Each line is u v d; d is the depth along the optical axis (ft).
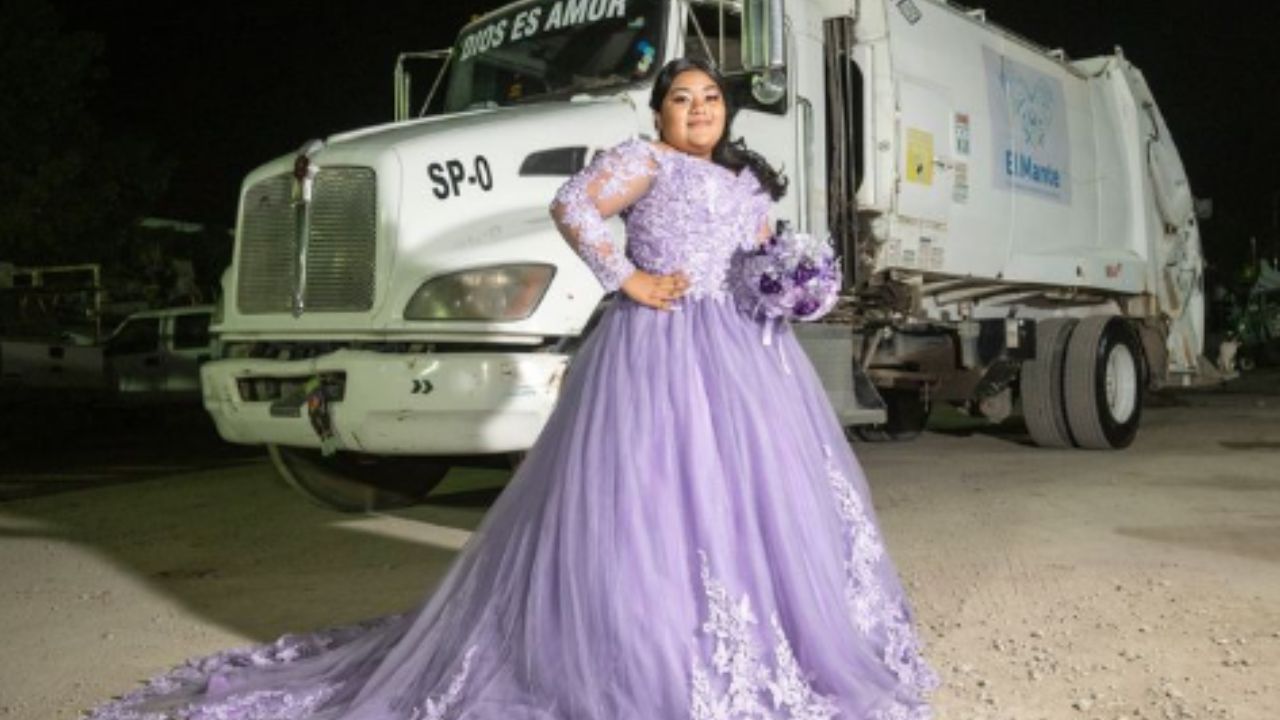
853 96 24.48
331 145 18.75
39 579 17.92
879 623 10.97
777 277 10.60
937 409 45.75
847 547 11.00
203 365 20.27
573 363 11.08
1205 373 40.70
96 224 67.87
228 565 18.67
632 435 10.05
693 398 10.21
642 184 10.62
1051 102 31.78
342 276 18.06
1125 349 31.50
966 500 22.65
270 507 24.34
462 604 10.62
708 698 9.37
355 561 18.74
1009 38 30.50
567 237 10.53
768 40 18.57
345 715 10.40
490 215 18.13
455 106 23.82
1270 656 12.65
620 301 10.89
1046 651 13.03
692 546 9.80
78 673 13.23
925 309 28.53
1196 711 11.16
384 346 17.85
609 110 20.15
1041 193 30.83
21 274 61.16
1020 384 31.01
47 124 65.82
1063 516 20.71
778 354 11.16
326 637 13.17
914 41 25.68
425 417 17.02
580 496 9.98
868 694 9.99
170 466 34.73
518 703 9.75
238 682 11.96
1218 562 16.88
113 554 19.77
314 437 18.43
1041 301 33.96
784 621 10.01
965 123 27.35
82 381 46.60
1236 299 79.87
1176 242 38.52
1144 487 23.70
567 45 22.30
